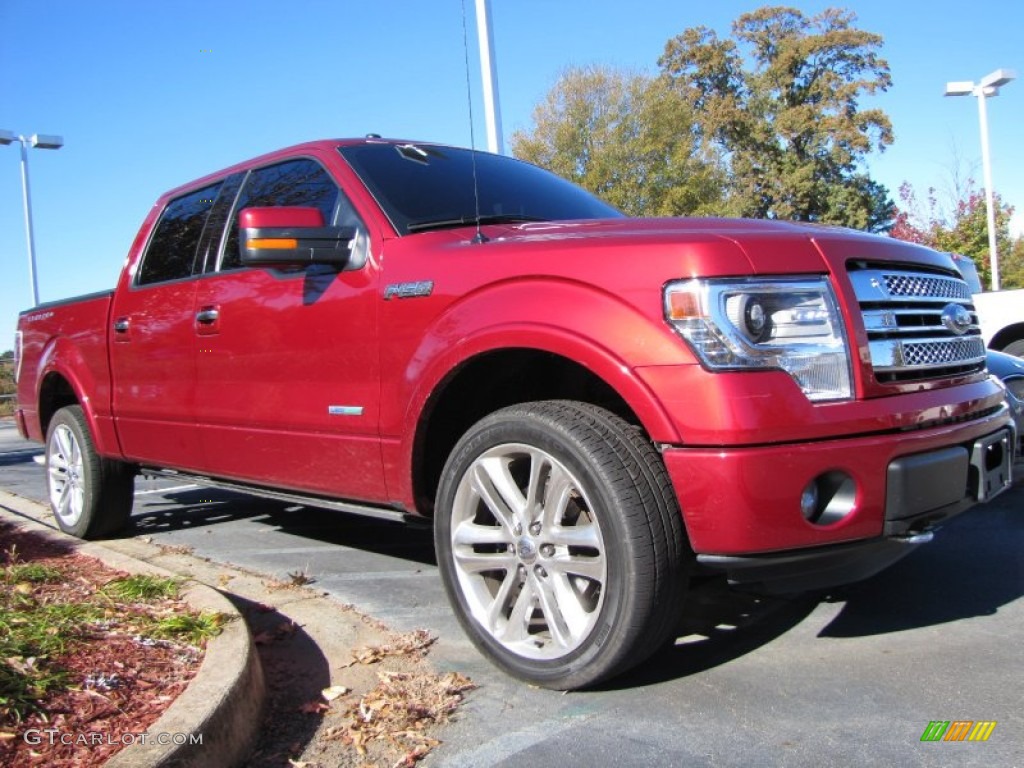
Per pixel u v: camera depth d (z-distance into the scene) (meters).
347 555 5.05
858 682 2.89
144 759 2.21
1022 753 2.40
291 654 3.43
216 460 4.42
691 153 32.91
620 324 2.70
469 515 3.15
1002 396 3.37
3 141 23.62
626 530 2.63
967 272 7.50
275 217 3.49
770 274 2.66
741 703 2.78
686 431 2.56
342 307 3.61
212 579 4.45
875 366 2.74
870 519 2.63
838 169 41.56
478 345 3.03
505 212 4.04
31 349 6.18
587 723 2.70
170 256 4.91
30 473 10.57
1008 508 5.21
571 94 31.83
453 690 2.96
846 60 40.84
